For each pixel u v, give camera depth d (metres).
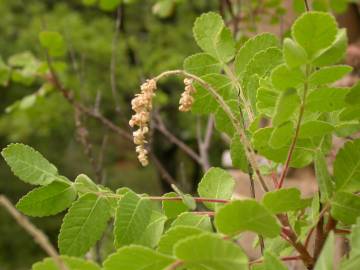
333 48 0.22
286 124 0.24
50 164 0.26
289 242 0.25
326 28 0.21
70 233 0.25
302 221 0.27
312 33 0.21
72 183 0.26
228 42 0.30
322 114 0.27
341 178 0.25
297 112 0.25
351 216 0.25
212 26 0.31
